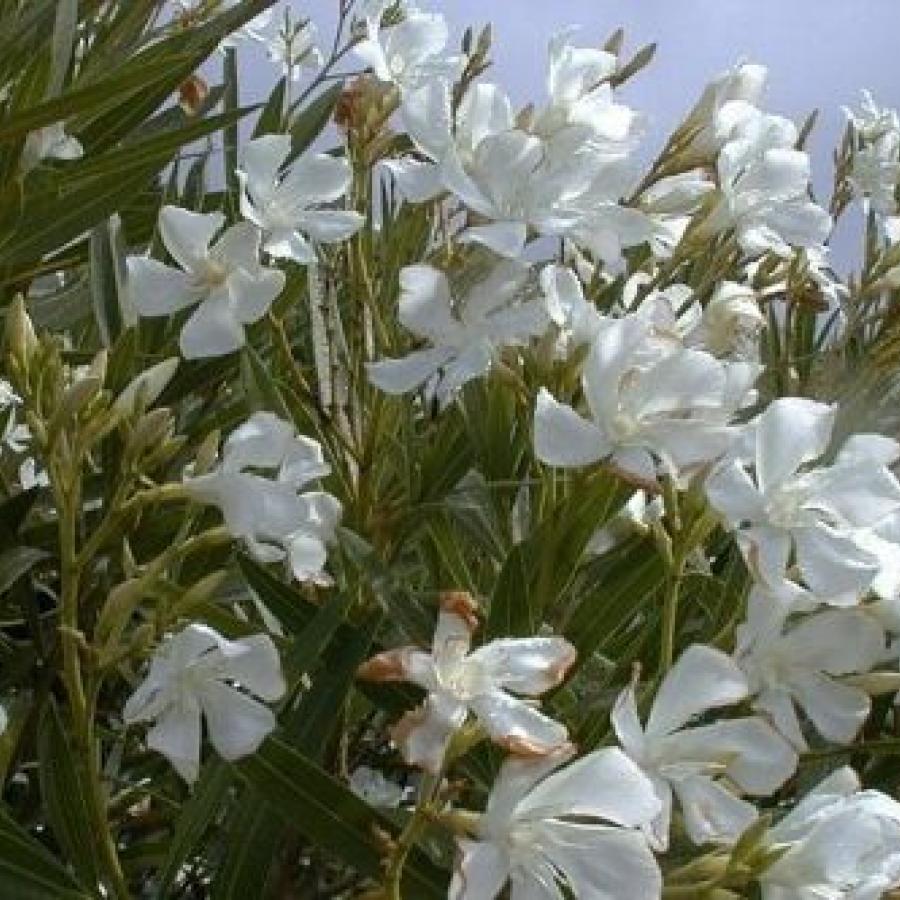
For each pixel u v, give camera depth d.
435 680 0.68
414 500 0.90
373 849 0.73
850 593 0.72
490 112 0.81
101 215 0.94
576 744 0.78
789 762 0.71
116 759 0.90
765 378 1.03
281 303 0.97
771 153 0.88
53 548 0.90
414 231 0.92
